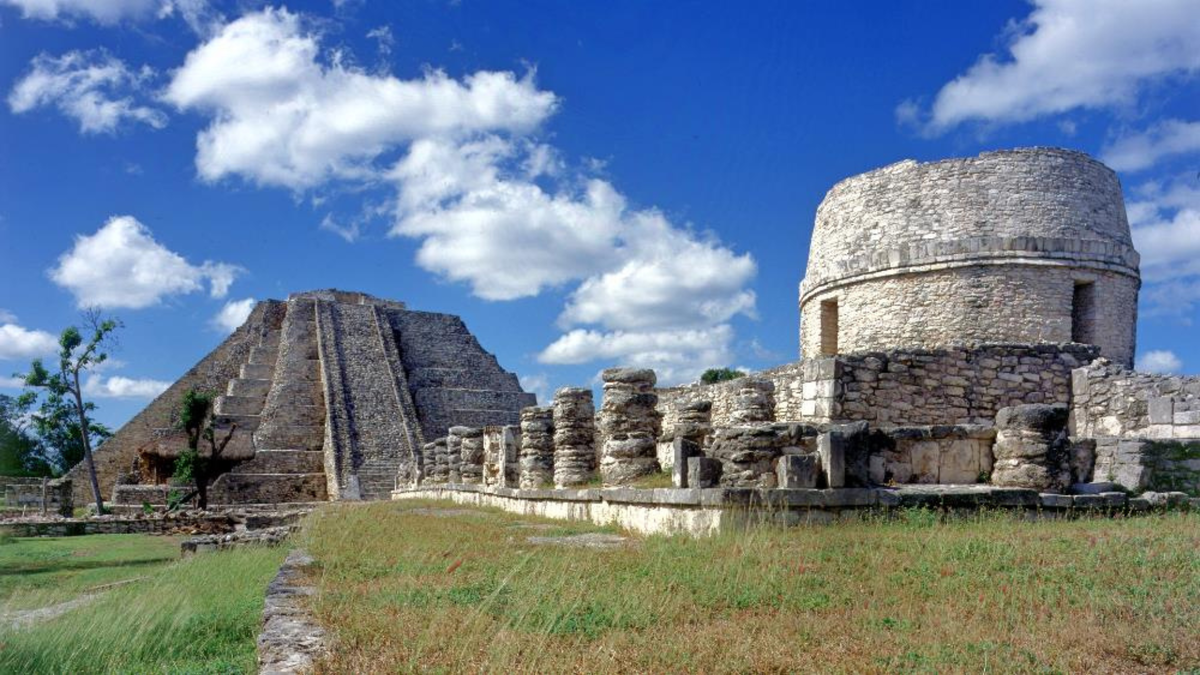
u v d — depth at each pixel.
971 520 11.22
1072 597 7.43
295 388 62.56
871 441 12.31
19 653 8.54
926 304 23.19
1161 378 16.36
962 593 7.73
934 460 12.54
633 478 15.88
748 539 9.95
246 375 67.25
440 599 8.13
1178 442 14.16
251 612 10.12
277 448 57.00
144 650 8.77
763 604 7.69
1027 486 12.17
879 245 24.12
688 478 12.19
